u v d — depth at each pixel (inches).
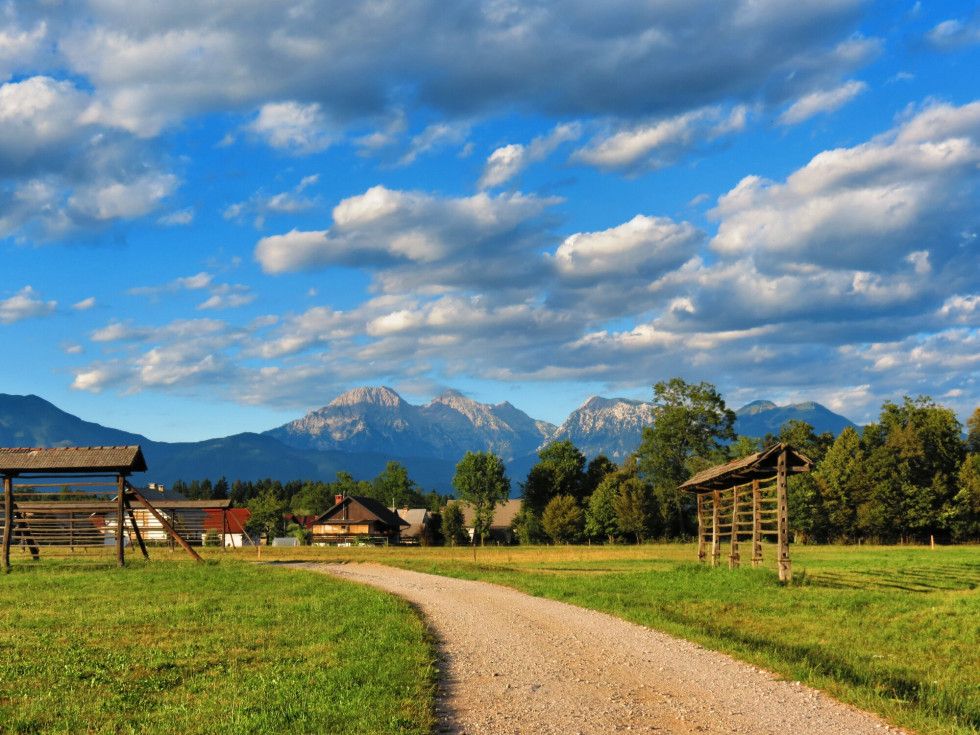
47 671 544.1
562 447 4404.5
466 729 406.9
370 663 539.5
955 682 547.2
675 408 3828.7
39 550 1737.2
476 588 1121.4
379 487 7224.4
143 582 1188.5
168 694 484.1
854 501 3437.5
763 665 565.6
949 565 1614.2
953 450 3730.3
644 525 3533.5
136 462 1578.5
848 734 402.0
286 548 2455.7
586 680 521.0
